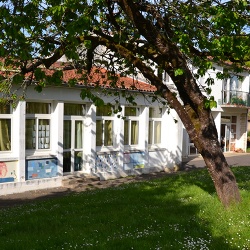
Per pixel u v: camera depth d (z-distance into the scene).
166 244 5.87
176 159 21.48
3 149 13.92
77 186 15.51
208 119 8.14
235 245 5.88
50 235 6.61
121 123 18.28
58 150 15.41
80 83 14.57
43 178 14.98
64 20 6.45
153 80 8.51
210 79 8.90
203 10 7.53
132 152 19.12
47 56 8.03
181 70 6.50
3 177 13.77
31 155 14.68
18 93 13.57
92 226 7.15
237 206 7.95
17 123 13.99
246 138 32.75
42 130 15.19
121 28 9.24
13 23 6.05
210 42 7.08
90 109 16.75
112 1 8.24
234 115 32.56
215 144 8.19
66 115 16.12
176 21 8.06
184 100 8.41
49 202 10.66
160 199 9.85
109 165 17.91
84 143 16.94
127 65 10.09
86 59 9.47
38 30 6.73
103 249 5.66
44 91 14.60
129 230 6.77
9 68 7.78
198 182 12.65
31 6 6.46
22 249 5.89
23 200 12.85
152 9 7.93
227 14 6.46
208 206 8.30
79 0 6.19
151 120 20.66
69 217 8.11
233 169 16.70
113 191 11.84
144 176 18.89
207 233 6.49
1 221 8.12
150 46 8.71
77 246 5.85
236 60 8.73
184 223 7.15
